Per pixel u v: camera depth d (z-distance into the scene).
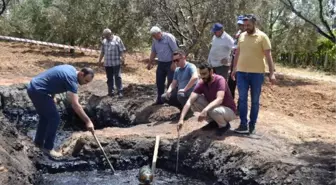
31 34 23.33
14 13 23.84
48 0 23.08
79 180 6.95
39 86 7.01
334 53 21.72
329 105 11.33
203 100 7.51
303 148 7.31
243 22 7.23
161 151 7.62
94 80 12.84
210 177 6.99
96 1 18.34
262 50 7.26
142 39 18.14
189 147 7.45
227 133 7.72
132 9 16.59
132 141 7.79
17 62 16.16
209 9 14.08
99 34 18.59
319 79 18.02
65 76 6.91
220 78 7.35
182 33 15.18
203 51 15.38
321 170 6.21
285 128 8.42
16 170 6.21
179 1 14.35
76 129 10.45
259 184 6.30
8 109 11.36
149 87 12.05
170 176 7.27
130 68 16.25
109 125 10.51
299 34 19.84
